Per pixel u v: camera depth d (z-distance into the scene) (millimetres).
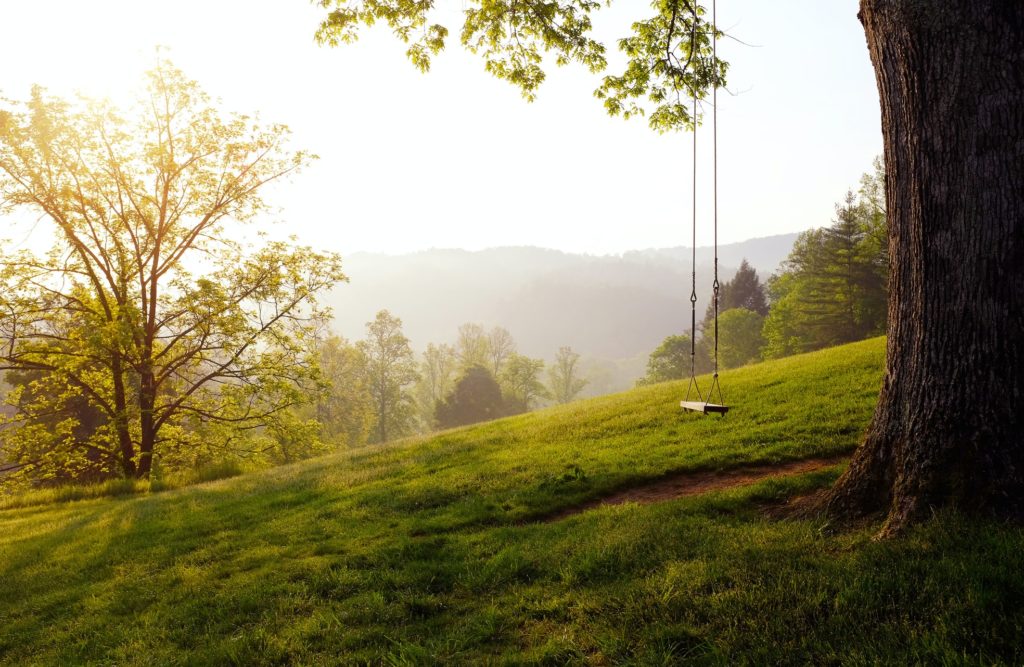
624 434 12242
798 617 3803
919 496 4738
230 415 25250
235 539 8625
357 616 5309
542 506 8203
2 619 6844
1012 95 4418
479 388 72750
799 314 63562
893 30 4910
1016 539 3980
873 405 10750
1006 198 4457
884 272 55406
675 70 10570
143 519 10859
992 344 4520
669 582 4660
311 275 24781
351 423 54375
